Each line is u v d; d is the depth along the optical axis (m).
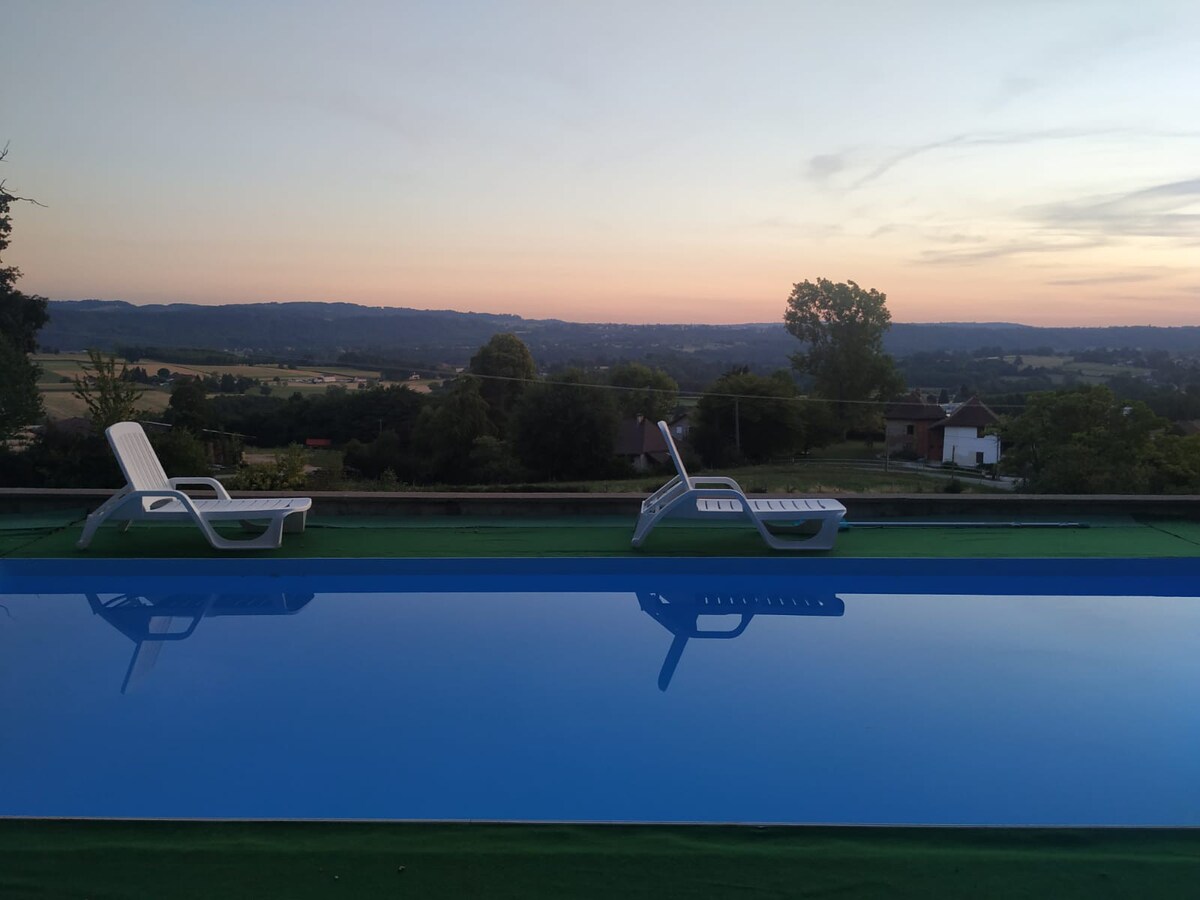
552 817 3.04
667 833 2.76
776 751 3.61
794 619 5.46
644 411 51.56
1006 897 2.44
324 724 3.85
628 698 4.18
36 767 3.40
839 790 3.25
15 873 2.50
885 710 4.05
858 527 7.36
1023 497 7.72
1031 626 5.32
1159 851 2.67
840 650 4.88
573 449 40.25
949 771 3.42
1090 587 6.16
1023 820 3.03
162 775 3.34
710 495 6.39
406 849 2.65
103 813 3.04
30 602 5.67
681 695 4.22
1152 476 28.20
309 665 4.61
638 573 6.36
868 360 55.94
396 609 5.60
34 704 4.06
